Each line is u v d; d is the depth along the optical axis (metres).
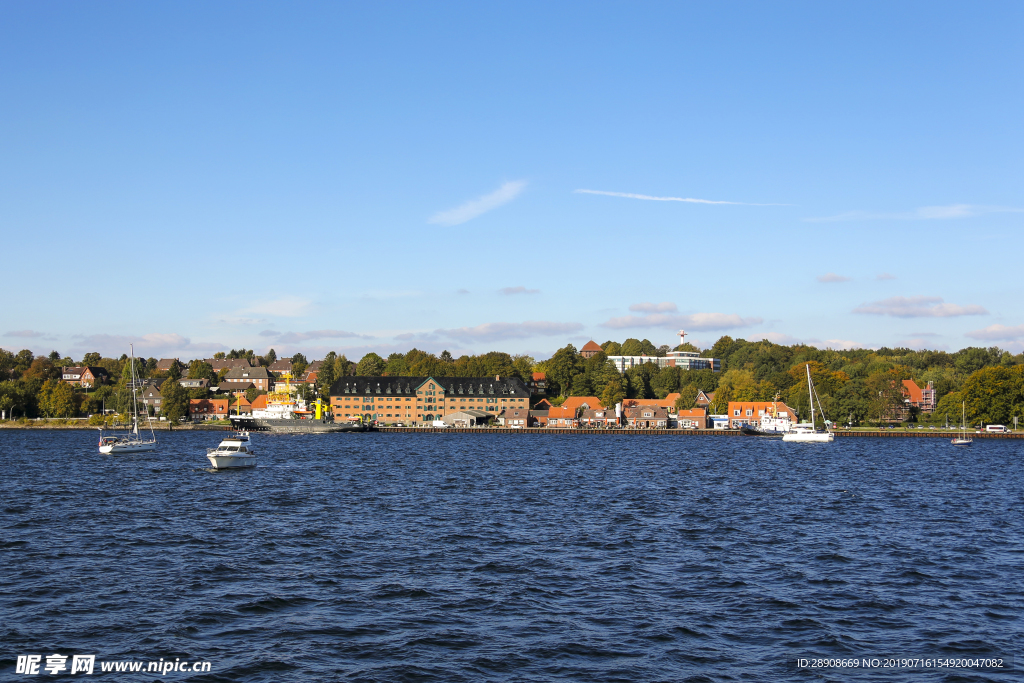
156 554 52.56
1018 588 45.00
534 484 97.75
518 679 31.77
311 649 34.78
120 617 38.84
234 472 113.12
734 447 187.75
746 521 67.62
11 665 32.88
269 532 60.84
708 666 33.22
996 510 75.69
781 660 33.91
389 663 33.25
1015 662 33.88
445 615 39.47
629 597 42.66
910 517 70.56
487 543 56.81
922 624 38.56
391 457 148.12
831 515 71.50
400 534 60.25
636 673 32.41
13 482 97.25
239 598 41.97
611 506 76.62
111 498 81.50
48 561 50.34
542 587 44.59
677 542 57.66
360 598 42.16
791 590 44.25
